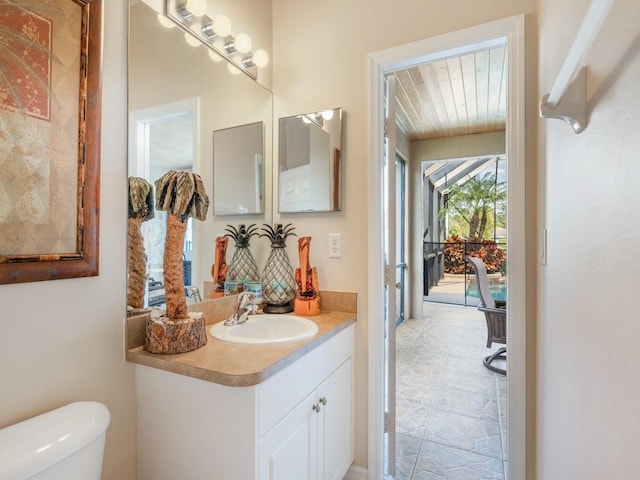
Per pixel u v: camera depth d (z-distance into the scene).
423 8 1.55
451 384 2.73
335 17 1.75
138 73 1.20
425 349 3.54
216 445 1.02
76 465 0.84
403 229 4.72
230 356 1.10
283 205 1.88
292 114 1.86
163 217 1.29
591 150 0.66
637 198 0.46
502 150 4.36
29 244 0.88
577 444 0.76
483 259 6.26
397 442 1.98
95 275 1.04
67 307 0.98
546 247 1.15
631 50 0.47
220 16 1.53
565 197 0.89
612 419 0.55
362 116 1.68
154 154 1.26
